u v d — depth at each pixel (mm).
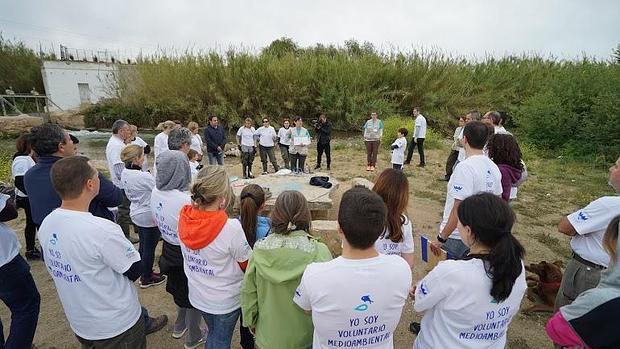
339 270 1531
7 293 2531
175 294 2801
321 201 5391
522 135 14391
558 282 3576
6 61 32656
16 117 19453
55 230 1934
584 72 14109
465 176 2648
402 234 2365
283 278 1836
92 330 2027
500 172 2877
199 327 2895
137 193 3547
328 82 20234
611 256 1404
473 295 1564
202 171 2268
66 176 1915
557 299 2619
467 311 1585
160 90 21859
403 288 1607
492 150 3174
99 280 1977
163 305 3590
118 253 2004
